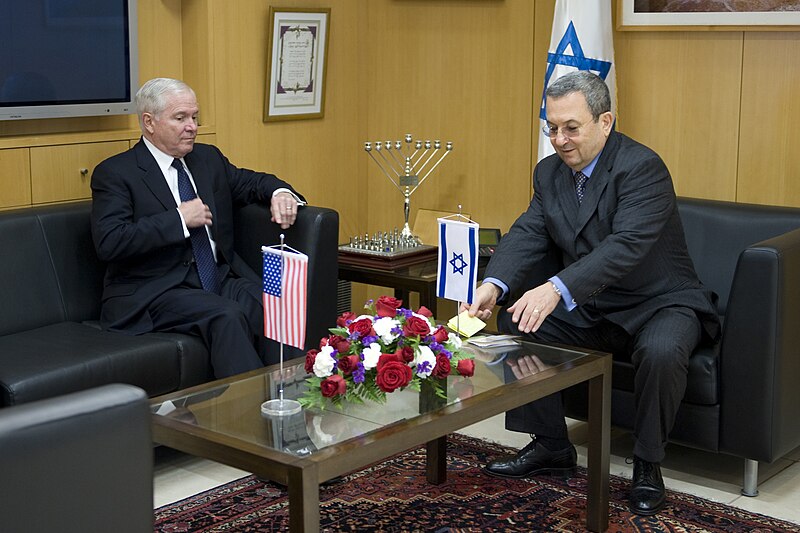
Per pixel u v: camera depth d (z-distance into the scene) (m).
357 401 2.56
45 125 4.16
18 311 3.61
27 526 1.55
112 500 1.66
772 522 3.08
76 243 3.83
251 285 3.86
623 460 3.61
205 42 4.48
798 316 3.26
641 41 4.41
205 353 3.54
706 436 3.31
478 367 2.86
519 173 4.85
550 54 4.40
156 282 3.71
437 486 3.34
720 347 3.28
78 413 1.60
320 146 5.07
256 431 2.35
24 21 3.85
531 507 3.19
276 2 4.73
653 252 3.37
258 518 3.08
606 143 3.32
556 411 3.37
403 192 5.23
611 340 3.44
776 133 4.14
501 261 3.44
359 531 2.99
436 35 5.00
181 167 3.86
